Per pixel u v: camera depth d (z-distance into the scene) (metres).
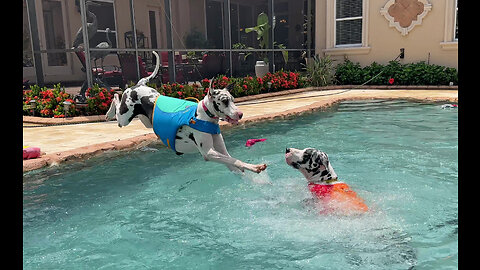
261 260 2.60
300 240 2.86
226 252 2.72
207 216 3.36
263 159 5.12
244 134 6.66
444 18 12.92
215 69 11.98
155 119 4.11
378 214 3.23
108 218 3.35
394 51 13.93
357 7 14.36
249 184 4.11
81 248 2.83
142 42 14.07
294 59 15.25
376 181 4.16
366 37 14.28
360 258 2.56
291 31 17.25
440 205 3.45
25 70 11.16
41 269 2.53
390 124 7.25
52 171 4.63
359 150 5.50
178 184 4.20
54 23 12.04
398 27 13.65
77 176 4.48
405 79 13.18
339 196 3.38
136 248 2.82
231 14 17.36
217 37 17.03
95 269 2.54
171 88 9.24
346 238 2.85
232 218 3.29
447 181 4.12
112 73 11.19
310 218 3.21
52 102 8.13
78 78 12.77
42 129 7.02
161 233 3.05
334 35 14.89
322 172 3.57
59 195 3.89
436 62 13.27
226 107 3.69
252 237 2.94
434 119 7.57
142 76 10.38
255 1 18.17
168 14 10.28
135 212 3.47
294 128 7.11
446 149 5.42
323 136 6.42
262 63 12.92
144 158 5.21
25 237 2.97
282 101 10.68
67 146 5.59
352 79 14.11
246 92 11.23
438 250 2.63
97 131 6.77
